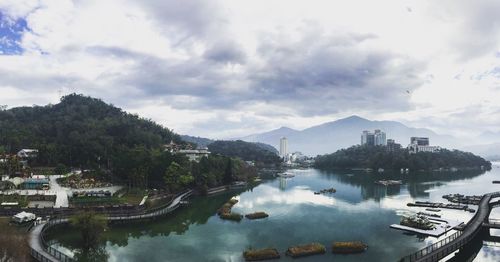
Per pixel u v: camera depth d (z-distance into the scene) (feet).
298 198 620.90
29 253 262.88
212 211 497.05
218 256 299.17
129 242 336.49
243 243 337.52
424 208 520.01
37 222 345.10
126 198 493.77
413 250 317.01
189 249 317.42
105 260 285.02
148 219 408.67
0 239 249.55
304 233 374.22
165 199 526.98
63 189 524.11
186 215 465.47
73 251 302.45
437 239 350.43
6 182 505.66
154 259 289.94
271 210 504.02
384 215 469.16
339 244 317.22
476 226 360.28
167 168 616.39
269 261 288.30
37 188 518.78
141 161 611.06
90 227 306.14
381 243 338.54
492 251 332.60
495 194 585.22
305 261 289.53
